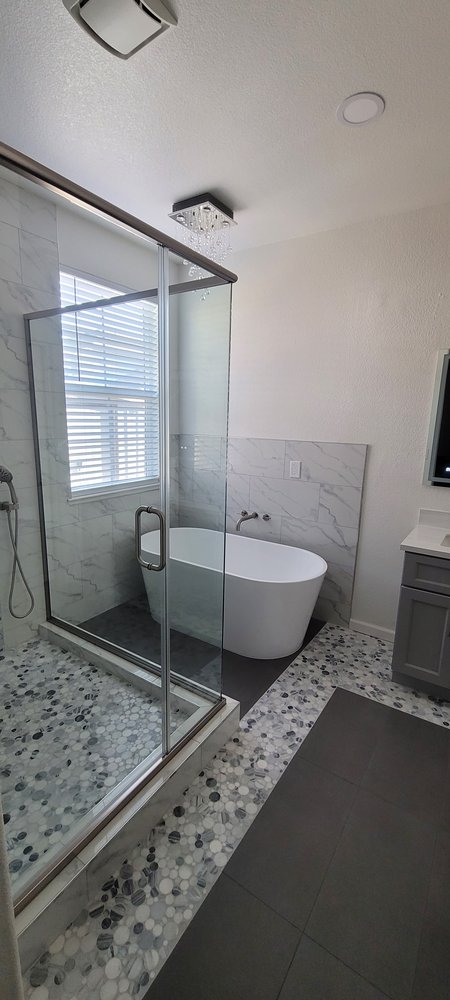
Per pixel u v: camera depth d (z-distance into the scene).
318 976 1.06
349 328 2.62
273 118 1.62
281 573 2.99
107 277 2.69
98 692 2.08
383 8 1.18
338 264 2.60
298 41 1.29
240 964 1.08
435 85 1.44
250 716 2.01
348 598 2.88
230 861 1.34
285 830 1.44
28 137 1.76
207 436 2.21
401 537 2.63
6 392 2.25
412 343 2.43
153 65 1.38
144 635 2.34
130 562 2.43
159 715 1.83
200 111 1.59
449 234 2.25
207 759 1.71
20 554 2.38
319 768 1.71
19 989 0.62
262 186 2.12
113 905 1.21
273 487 3.08
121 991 1.03
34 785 1.54
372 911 1.21
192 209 2.30
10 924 0.60
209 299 2.09
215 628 1.96
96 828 1.28
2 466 2.27
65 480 2.53
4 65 1.38
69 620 2.59
